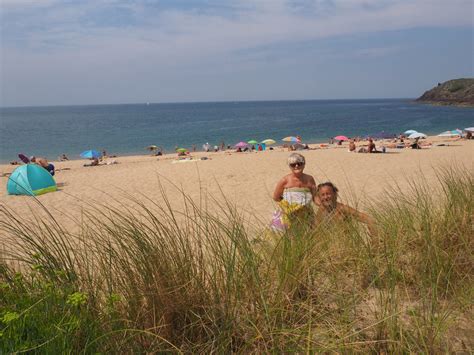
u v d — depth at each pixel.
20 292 2.07
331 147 34.78
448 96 161.38
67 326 1.83
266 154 25.20
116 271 2.16
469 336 2.01
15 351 1.72
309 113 133.00
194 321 2.09
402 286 2.55
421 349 1.88
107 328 1.89
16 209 10.23
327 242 2.84
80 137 61.47
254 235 3.07
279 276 2.35
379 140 40.88
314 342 1.92
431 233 2.95
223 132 65.31
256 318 2.10
